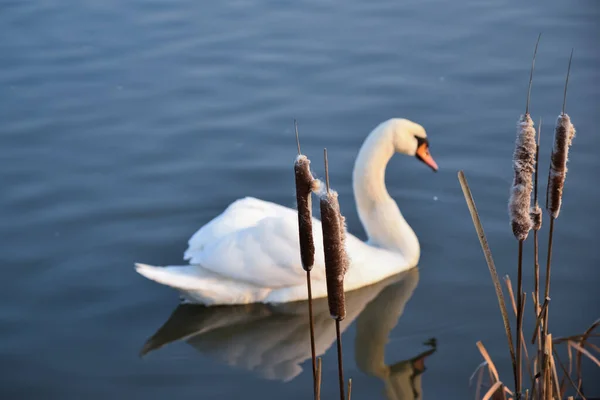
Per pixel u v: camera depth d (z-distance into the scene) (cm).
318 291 1241
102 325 1166
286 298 1235
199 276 1219
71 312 1187
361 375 1056
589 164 1456
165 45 1956
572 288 1180
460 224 1366
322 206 461
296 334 1165
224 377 1055
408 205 1421
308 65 1845
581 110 1620
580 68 1775
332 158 1535
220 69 1845
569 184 1409
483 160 1505
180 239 1338
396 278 1289
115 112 1703
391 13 2070
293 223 1230
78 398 1016
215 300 1220
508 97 1691
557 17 2002
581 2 2077
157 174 1502
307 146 1568
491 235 1330
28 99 1755
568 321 1112
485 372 1038
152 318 1187
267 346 1134
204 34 1998
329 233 465
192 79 1812
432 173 1492
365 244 1316
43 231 1356
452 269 1273
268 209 1277
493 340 1102
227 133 1620
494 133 1575
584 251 1256
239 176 1491
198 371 1068
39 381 1048
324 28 2006
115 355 1102
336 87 1758
